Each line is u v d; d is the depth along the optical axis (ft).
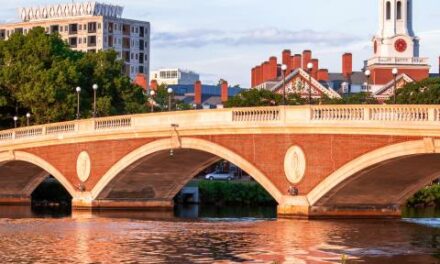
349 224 230.89
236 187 385.70
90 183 298.76
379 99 560.20
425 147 206.18
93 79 436.35
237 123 244.83
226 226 238.07
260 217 291.17
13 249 185.26
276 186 238.48
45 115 401.49
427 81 453.58
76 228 232.53
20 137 327.88
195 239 203.21
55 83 405.39
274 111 237.66
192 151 271.28
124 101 447.01
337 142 224.74
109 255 175.52
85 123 298.15
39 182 367.25
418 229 224.33
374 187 238.07
